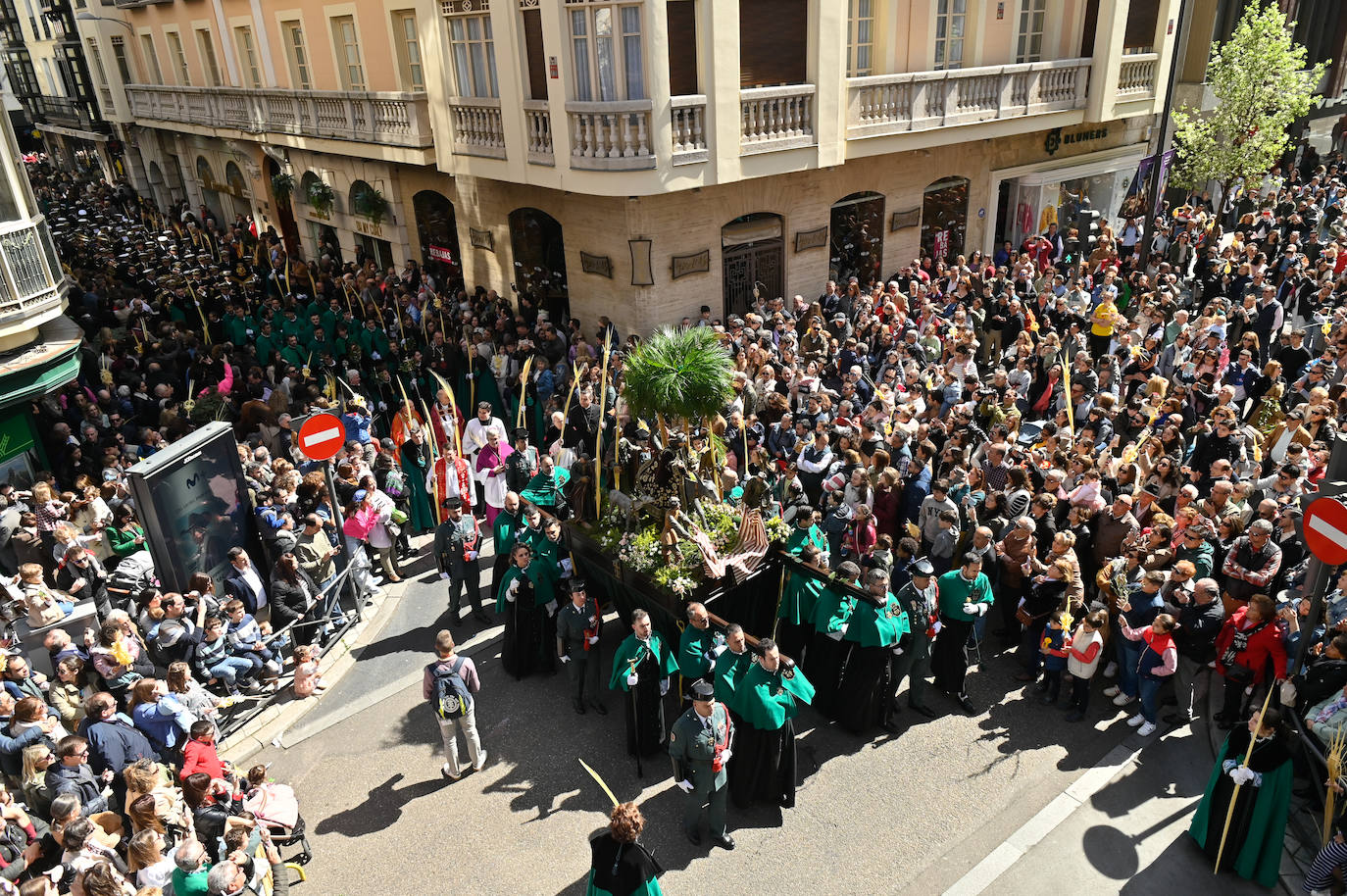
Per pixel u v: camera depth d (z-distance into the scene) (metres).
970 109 18.20
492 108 16.42
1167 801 7.75
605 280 17.05
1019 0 19.34
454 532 10.45
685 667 8.37
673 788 8.20
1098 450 10.97
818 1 15.20
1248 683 8.15
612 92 14.27
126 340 17.95
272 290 22.80
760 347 14.18
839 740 8.70
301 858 7.57
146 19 29.42
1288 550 9.04
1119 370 12.99
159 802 6.60
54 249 12.99
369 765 8.66
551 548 9.89
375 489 11.42
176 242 28.78
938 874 7.13
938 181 20.61
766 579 9.45
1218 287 18.03
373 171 22.25
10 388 11.80
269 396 14.85
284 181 25.67
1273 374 12.63
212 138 30.34
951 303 16.91
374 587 11.56
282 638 9.88
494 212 19.11
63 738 7.14
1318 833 7.22
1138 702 8.84
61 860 6.73
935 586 8.73
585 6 13.78
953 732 8.69
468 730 8.30
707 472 9.64
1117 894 6.90
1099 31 20.09
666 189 14.38
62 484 12.79
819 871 7.20
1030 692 9.19
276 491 10.82
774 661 7.43
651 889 6.14
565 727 9.05
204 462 9.93
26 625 9.11
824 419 11.79
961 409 11.84
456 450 12.22
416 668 10.08
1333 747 6.71
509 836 7.73
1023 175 22.22
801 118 15.84
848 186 18.70
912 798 7.90
